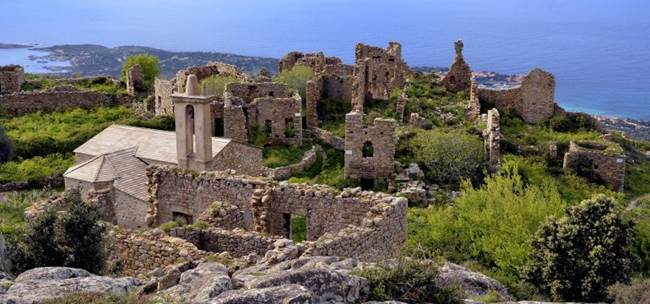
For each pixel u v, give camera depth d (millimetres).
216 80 77250
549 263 32688
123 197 40375
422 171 59500
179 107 41594
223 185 30141
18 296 15719
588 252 32469
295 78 80125
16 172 56719
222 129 68688
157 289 17734
